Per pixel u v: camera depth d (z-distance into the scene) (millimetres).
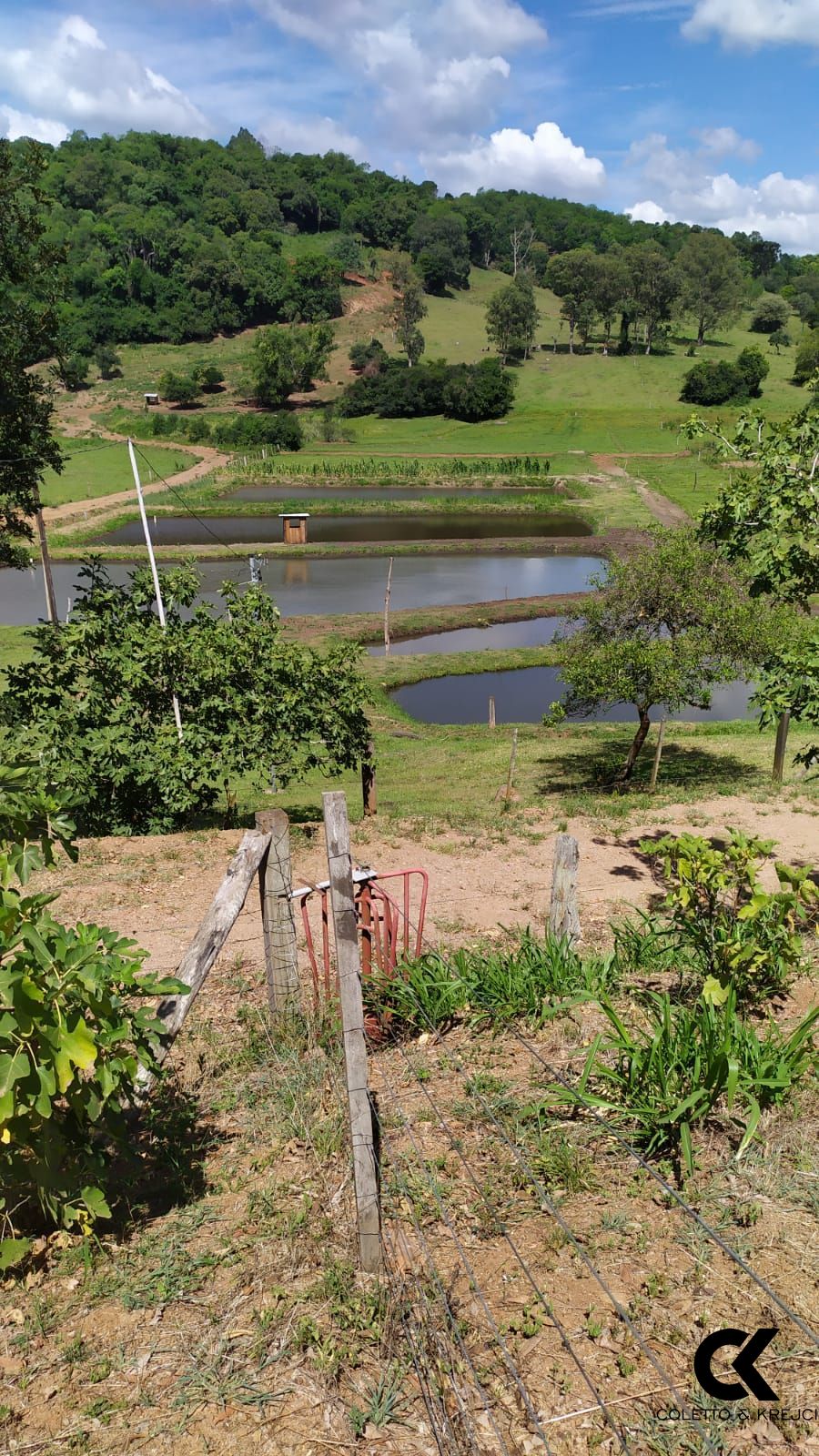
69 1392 3494
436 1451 3141
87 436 145750
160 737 14820
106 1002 3775
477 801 18312
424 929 8906
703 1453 3020
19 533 28422
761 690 9297
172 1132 5250
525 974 6504
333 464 123938
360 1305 3783
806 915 8172
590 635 20922
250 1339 3697
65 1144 4031
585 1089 5020
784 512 8891
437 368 164500
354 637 48969
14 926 3762
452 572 68188
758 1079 4691
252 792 22297
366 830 12898
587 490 104562
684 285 194375
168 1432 3289
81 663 15141
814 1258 3828
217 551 74812
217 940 5391
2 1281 4117
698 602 19359
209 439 141875
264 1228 4355
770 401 156125
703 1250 3912
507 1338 3547
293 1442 3213
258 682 15570
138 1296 3969
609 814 13617
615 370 180625
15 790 4680
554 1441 3109
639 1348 3459
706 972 6441
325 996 6520
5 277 25547
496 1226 4160
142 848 11727
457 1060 5711
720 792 15289
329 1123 5168
